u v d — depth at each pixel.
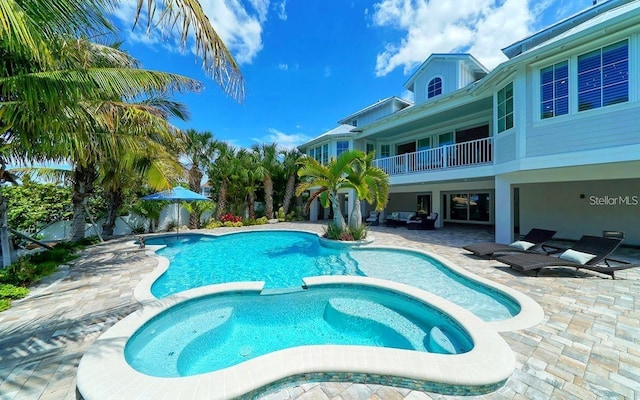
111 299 4.85
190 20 3.26
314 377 2.77
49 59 3.82
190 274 7.49
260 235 14.52
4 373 2.80
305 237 13.76
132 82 4.98
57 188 12.50
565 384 2.59
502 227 9.43
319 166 10.77
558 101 7.37
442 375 2.64
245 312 5.17
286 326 4.72
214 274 7.48
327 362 2.85
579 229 10.68
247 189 19.03
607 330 3.56
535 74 7.81
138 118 7.68
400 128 15.87
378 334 4.41
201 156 18.48
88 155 6.73
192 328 4.46
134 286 5.56
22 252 8.26
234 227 17.09
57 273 6.55
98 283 5.77
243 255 9.80
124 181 11.45
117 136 7.43
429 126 15.41
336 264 8.29
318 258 9.13
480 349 3.08
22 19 2.90
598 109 6.68
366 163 11.02
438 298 4.71
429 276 6.88
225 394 2.43
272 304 5.41
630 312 4.06
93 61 6.50
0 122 5.03
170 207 16.64
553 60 7.40
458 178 11.38
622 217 9.77
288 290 5.61
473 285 5.82
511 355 2.97
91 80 4.41
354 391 2.62
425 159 13.96
